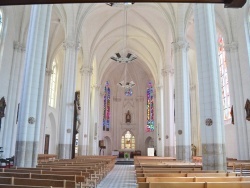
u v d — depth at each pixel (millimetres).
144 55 38562
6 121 19891
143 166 11117
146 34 31688
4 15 19594
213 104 11477
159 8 23875
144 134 46312
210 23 12523
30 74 12844
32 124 12445
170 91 28500
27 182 5395
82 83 29891
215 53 12258
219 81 12023
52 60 28812
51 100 31344
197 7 13039
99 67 38062
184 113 19781
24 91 12680
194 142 30672
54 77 32406
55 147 31578
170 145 26781
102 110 44594
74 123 21281
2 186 4293
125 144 47125
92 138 35250
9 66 20656
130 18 29891
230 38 20422
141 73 47938
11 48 21000
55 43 28406
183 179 6074
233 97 19656
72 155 20797
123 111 48406
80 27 23312
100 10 27219
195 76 32125
